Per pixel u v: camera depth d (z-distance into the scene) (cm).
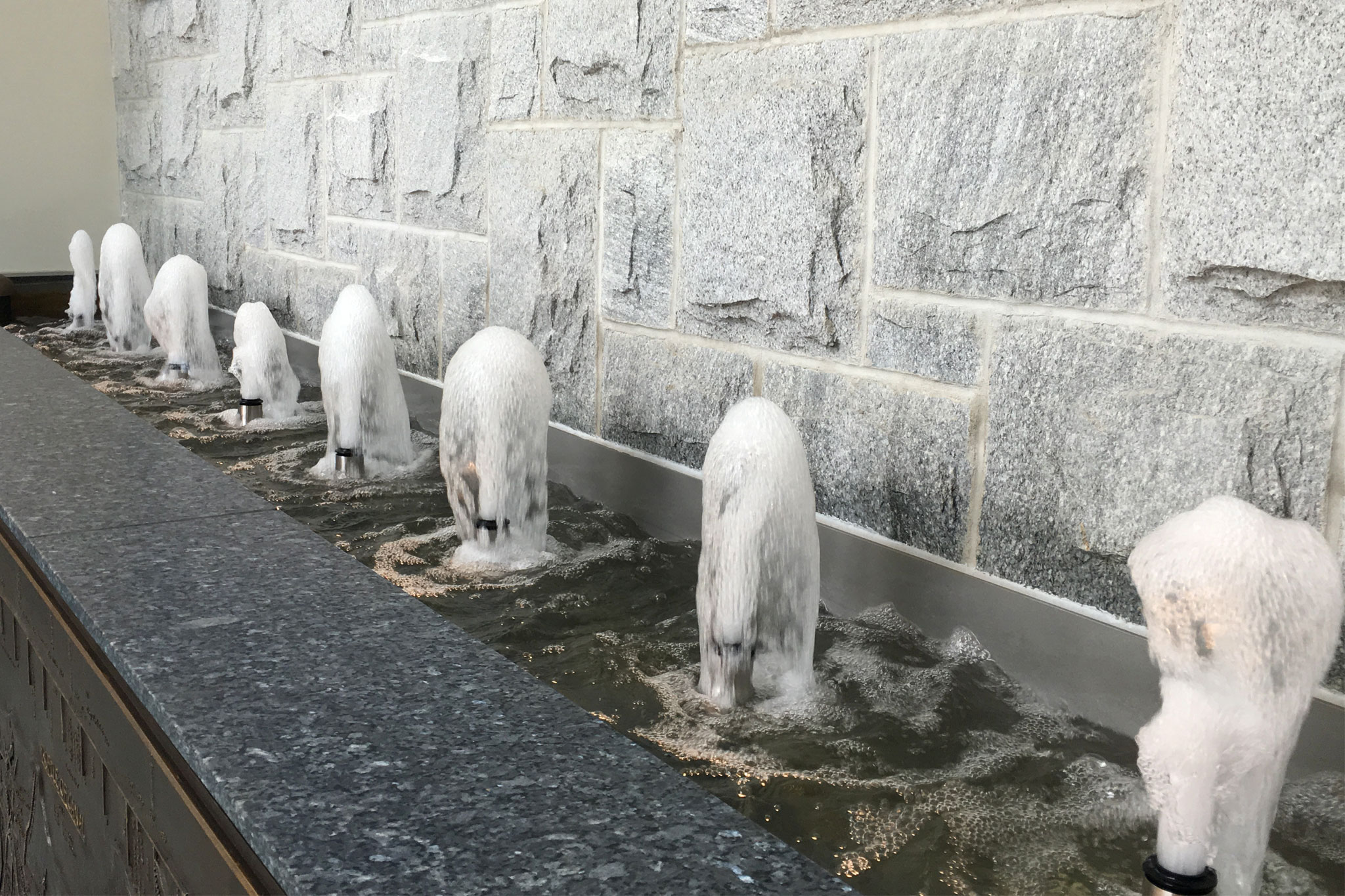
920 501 240
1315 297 172
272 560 168
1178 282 189
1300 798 169
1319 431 174
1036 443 216
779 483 190
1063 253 206
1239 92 177
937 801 163
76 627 156
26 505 193
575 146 333
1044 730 189
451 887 91
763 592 191
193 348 469
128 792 138
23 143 732
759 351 278
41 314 671
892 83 234
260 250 562
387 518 292
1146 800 164
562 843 98
